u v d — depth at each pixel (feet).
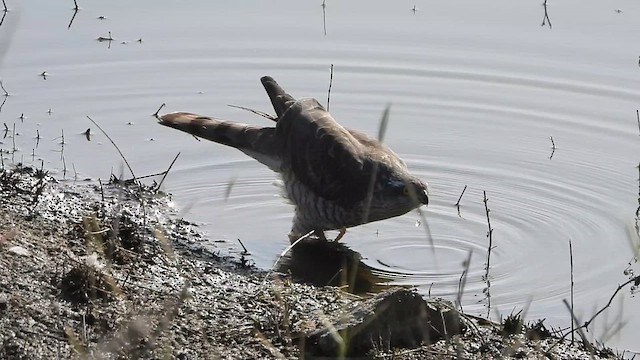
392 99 56.39
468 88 57.21
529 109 55.36
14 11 62.28
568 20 62.59
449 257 42.34
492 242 43.52
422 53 59.88
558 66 58.54
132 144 51.01
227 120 52.85
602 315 37.42
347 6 64.95
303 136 45.32
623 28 61.41
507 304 38.22
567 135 53.26
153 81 57.11
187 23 62.80
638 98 55.88
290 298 36.50
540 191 48.11
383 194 43.55
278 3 65.31
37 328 31.68
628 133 53.11
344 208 43.88
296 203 45.50
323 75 58.34
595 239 43.75
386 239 44.19
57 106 53.98
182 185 47.50
